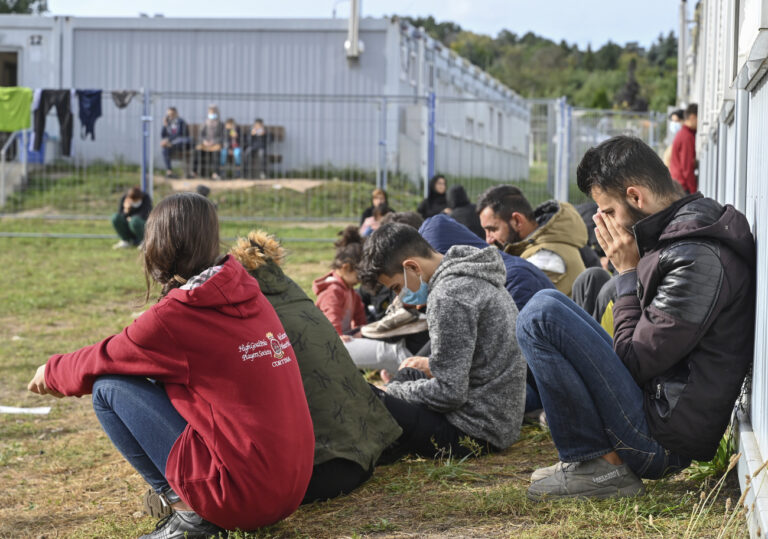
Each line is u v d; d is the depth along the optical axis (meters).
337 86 19.59
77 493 3.98
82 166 16.61
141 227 13.83
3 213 15.89
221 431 2.80
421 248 3.96
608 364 2.93
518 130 21.95
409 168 16.98
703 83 8.86
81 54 20.03
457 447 3.80
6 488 4.11
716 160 5.85
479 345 3.81
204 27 19.70
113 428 2.92
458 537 2.88
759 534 2.38
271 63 19.66
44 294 10.16
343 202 15.56
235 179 16.16
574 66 111.19
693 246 2.79
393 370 5.16
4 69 20.97
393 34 19.38
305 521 3.17
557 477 3.10
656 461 2.99
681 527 2.77
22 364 6.88
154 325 2.79
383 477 3.66
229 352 2.81
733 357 2.82
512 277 4.45
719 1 5.73
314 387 3.41
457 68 24.89
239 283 2.90
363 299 7.14
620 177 2.97
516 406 3.86
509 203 5.36
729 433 3.37
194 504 2.84
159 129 18.42
